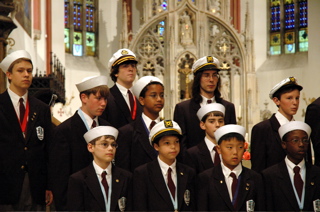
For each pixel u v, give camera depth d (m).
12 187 6.41
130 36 21.98
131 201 6.30
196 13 20.20
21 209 6.46
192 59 20.17
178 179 6.29
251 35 20.52
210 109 6.90
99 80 6.63
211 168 6.41
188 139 7.35
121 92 7.52
